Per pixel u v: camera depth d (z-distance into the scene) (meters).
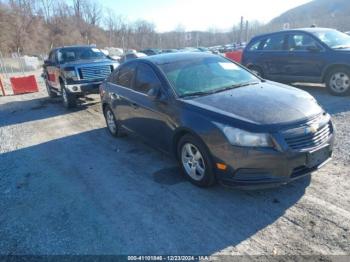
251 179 3.50
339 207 3.45
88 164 5.32
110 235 3.35
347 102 7.72
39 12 67.62
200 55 5.39
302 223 3.25
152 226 3.44
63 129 7.69
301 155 3.44
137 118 5.28
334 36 8.99
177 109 4.21
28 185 4.72
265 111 3.66
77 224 3.60
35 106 11.17
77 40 69.38
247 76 5.11
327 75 8.56
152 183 4.40
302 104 3.88
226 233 3.22
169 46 73.94
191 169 4.20
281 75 9.70
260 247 2.98
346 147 4.96
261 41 10.22
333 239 2.98
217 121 3.67
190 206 3.75
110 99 6.25
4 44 55.06
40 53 57.75
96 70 9.80
